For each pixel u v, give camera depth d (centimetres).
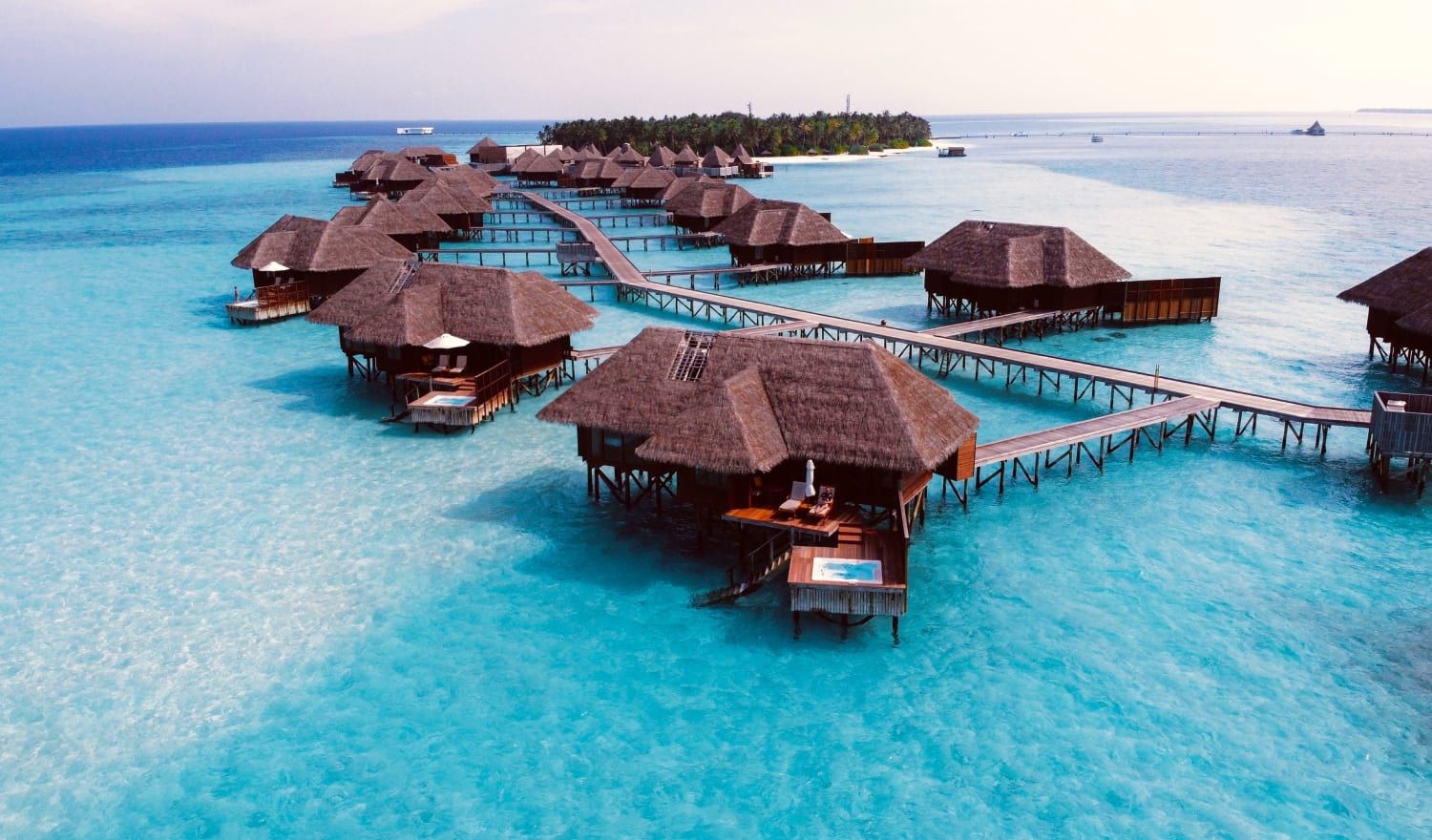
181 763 1517
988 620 1898
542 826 1388
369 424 3067
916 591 2014
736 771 1491
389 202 5925
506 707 1648
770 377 2145
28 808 1421
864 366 2077
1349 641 1791
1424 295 3253
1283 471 2603
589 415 2247
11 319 4562
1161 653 1773
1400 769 1457
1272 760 1488
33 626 1891
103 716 1627
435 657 1794
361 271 4650
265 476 2641
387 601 1986
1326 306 4550
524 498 2489
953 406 2212
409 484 2584
